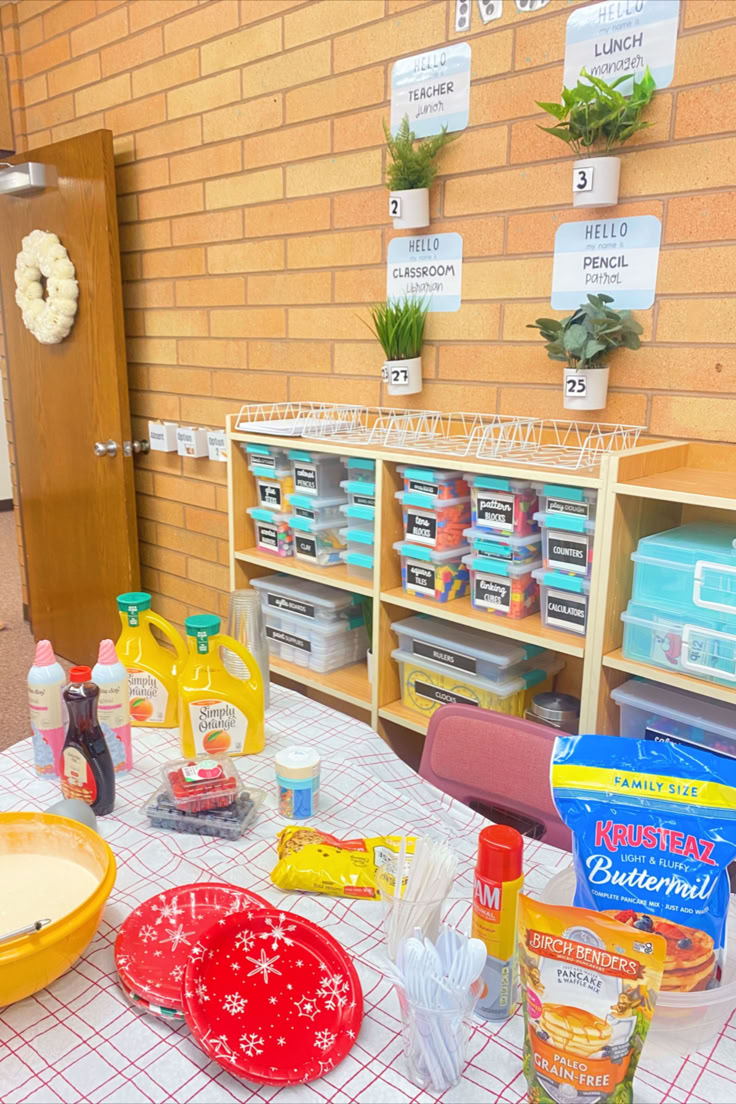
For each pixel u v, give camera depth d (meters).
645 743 0.95
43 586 3.92
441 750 1.52
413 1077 0.82
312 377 2.73
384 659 2.20
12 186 3.35
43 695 1.36
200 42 2.83
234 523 2.56
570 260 2.01
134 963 0.95
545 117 1.99
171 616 3.55
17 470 3.95
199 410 3.21
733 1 1.67
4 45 3.73
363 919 1.05
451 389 2.32
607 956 0.73
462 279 2.24
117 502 3.34
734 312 1.78
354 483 2.21
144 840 1.21
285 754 1.28
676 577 1.59
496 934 0.88
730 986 0.85
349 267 2.53
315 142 2.54
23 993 0.88
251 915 0.98
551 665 2.07
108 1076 0.83
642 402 1.94
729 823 0.88
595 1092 0.75
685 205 1.81
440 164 2.22
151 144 3.14
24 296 3.43
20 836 1.06
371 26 2.31
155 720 1.58
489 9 2.05
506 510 1.88
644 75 1.80
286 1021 0.88
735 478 1.69
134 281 3.37
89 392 3.34
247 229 2.83
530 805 1.41
